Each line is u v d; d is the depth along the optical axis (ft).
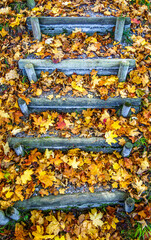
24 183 8.38
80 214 8.38
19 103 9.04
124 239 7.91
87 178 8.67
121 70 9.73
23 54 10.71
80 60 10.07
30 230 7.83
